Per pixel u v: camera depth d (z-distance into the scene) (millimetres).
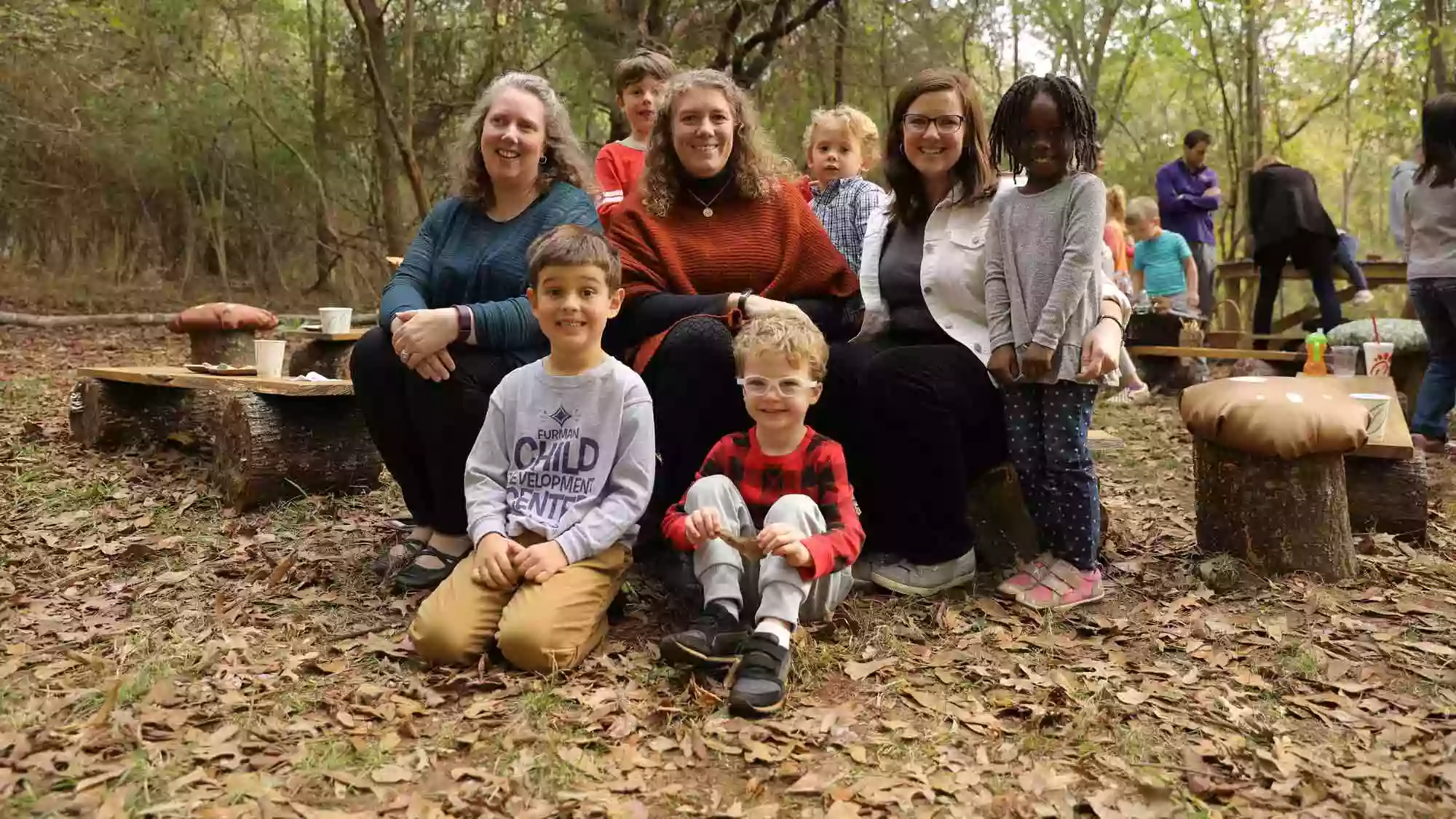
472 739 2281
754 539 2629
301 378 4367
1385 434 3791
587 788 2098
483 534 2799
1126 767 2197
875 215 3645
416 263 3459
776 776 2160
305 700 2477
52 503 4152
